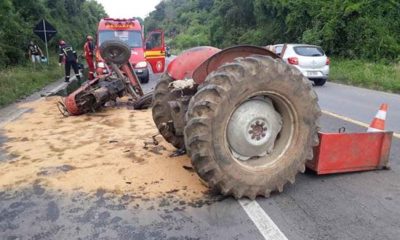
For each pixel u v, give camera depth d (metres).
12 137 6.48
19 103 10.30
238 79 3.55
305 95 3.86
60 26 36.09
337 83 16.12
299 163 3.96
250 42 35.94
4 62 18.30
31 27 23.56
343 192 4.00
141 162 4.92
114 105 9.34
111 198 3.90
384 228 3.28
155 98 5.23
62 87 13.93
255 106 3.81
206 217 3.49
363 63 20.22
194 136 3.50
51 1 38.22
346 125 7.34
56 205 3.79
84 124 7.39
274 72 3.68
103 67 12.54
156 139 6.06
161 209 3.64
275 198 3.87
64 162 5.03
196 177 4.36
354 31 22.08
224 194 3.74
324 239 3.11
